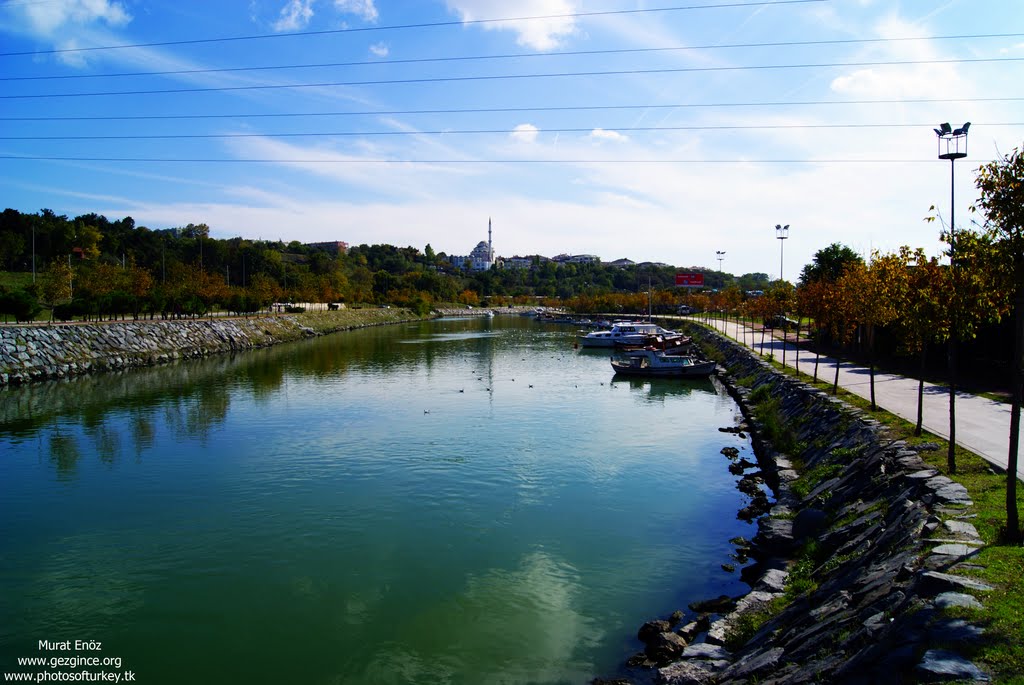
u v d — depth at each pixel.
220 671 14.15
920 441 20.70
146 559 19.83
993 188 12.17
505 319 185.62
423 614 16.39
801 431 29.89
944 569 11.03
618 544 20.48
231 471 28.78
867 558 14.03
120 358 64.00
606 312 175.12
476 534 21.50
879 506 16.91
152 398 46.97
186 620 16.31
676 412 42.28
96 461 30.45
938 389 33.31
